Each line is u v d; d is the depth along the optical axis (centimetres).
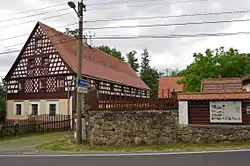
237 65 2636
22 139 2002
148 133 1485
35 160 1079
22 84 3234
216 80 1750
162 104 1512
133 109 1540
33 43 3203
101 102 1608
